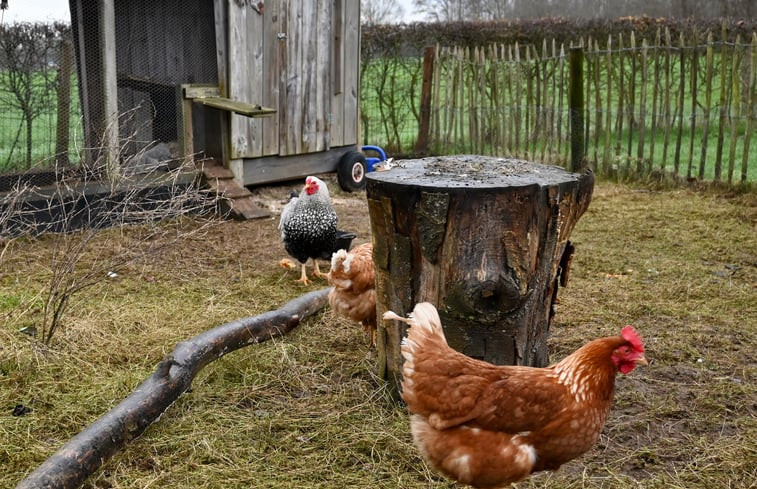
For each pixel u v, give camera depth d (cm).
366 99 1464
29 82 799
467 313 382
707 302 615
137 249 669
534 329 407
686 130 1264
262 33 958
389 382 440
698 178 1041
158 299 609
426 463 370
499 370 314
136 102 883
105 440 353
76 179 717
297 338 535
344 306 499
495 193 375
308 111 1037
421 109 1366
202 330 541
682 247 774
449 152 1339
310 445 389
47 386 441
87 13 813
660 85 1156
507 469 307
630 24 1614
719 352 515
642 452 384
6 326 520
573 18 1900
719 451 384
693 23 1574
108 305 583
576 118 1003
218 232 836
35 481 312
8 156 795
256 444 388
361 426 410
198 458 371
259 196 999
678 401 443
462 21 1711
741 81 1052
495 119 1246
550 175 418
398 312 419
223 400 436
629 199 994
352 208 999
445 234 384
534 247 388
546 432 303
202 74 927
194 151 948
